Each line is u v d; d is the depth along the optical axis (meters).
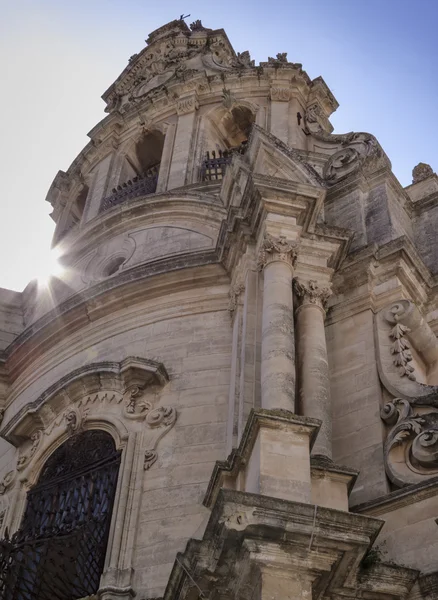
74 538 14.82
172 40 30.97
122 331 18.72
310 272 16.80
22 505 17.11
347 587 11.59
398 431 14.46
